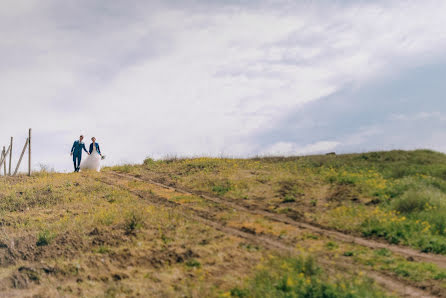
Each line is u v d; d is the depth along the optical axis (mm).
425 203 11289
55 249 9055
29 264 8281
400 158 16781
